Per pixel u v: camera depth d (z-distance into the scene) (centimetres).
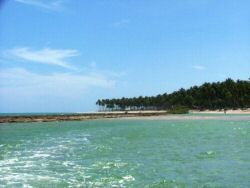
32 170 2770
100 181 2339
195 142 4666
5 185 2266
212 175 2480
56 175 2558
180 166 2855
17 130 7781
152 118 12975
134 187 2166
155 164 2972
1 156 3600
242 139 4959
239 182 2256
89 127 8475
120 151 3878
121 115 15775
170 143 4612
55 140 5347
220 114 16750
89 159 3322
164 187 2158
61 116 13800
